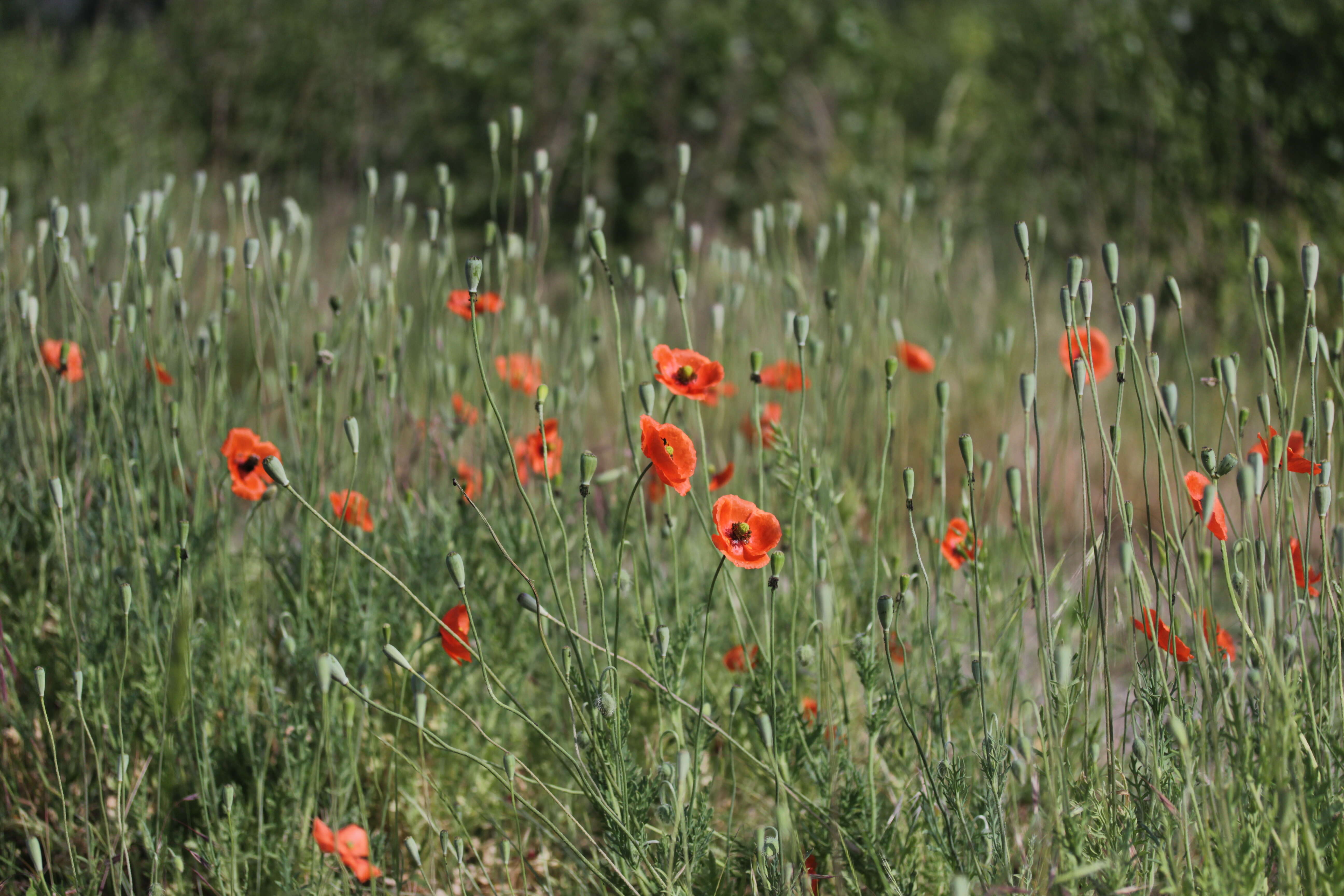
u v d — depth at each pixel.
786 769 1.99
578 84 8.52
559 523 1.84
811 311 3.39
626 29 8.63
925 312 5.40
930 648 2.11
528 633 2.61
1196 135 6.71
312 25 9.63
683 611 2.53
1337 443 2.33
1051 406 4.70
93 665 2.26
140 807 2.13
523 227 8.57
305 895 1.99
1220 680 1.64
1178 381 4.82
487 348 2.91
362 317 2.68
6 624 2.58
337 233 6.65
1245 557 1.88
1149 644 1.87
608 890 2.08
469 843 2.20
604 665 2.47
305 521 2.36
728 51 8.49
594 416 3.88
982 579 2.27
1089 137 7.29
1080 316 3.01
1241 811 1.66
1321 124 6.60
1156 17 7.23
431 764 2.46
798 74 8.72
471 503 1.83
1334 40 6.62
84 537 2.50
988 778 1.81
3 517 2.66
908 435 3.64
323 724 1.99
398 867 1.95
